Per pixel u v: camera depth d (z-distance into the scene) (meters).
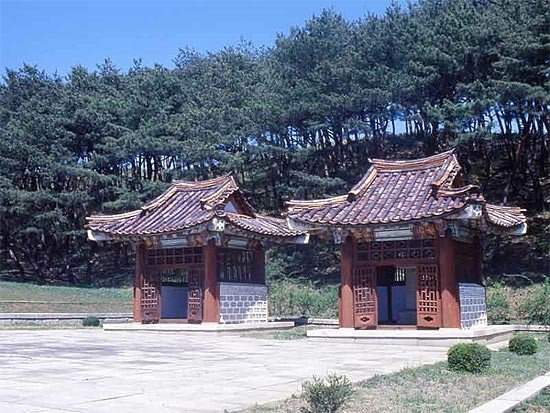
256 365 16.55
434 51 39.56
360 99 42.12
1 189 52.28
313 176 44.78
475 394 12.00
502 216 26.33
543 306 31.73
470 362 14.57
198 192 31.69
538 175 43.94
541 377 13.72
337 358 18.30
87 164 54.25
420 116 42.59
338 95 42.94
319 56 47.97
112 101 55.78
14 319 33.00
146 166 58.56
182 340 24.98
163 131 53.22
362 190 25.47
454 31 40.16
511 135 44.78
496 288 36.38
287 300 39.53
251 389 12.62
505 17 39.28
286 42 49.81
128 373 14.89
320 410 9.64
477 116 38.28
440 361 17.11
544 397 11.66
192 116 52.22
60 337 26.02
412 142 46.72
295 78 47.72
